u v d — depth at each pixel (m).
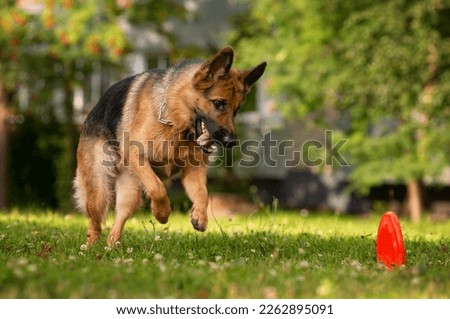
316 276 5.80
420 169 16.52
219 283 5.45
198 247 7.86
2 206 19.20
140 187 8.10
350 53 16.41
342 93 17.50
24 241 8.12
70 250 7.45
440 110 16.64
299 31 17.78
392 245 6.73
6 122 19.33
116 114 7.95
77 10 18.11
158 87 7.62
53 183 20.31
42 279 5.35
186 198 18.55
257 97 21.05
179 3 21.81
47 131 20.22
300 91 17.72
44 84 19.25
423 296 5.53
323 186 20.62
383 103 16.39
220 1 21.64
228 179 20.05
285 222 11.55
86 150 8.34
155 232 8.94
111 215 12.50
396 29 16.25
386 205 19.97
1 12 18.22
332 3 16.98
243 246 8.07
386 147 16.95
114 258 6.89
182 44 22.00
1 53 18.44
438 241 9.07
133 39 21.95
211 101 7.36
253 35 19.09
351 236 9.20
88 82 21.06
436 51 16.42
